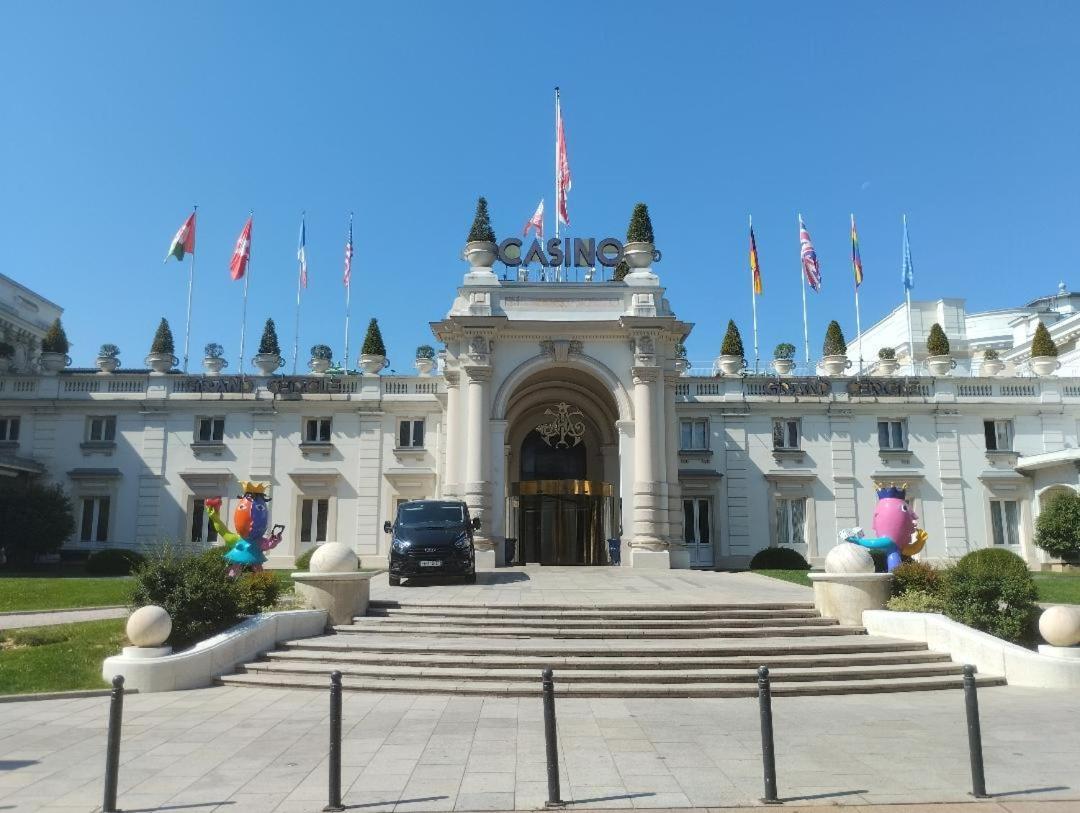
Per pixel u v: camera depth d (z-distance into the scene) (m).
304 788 8.26
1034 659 13.62
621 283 32.38
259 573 17.36
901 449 39.25
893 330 70.19
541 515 35.09
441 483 37.59
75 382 39.41
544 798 7.95
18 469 36.81
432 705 12.15
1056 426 39.56
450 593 20.19
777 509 39.00
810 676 13.54
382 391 39.38
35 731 10.66
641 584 22.92
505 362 31.38
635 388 30.95
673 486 31.52
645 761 9.18
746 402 39.59
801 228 44.72
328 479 38.34
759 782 8.41
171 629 14.42
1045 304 69.81
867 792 8.05
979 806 7.66
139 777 8.62
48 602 22.41
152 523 38.00
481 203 33.31
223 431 39.03
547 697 7.97
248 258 42.69
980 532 38.53
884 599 16.69
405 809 7.67
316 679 13.53
